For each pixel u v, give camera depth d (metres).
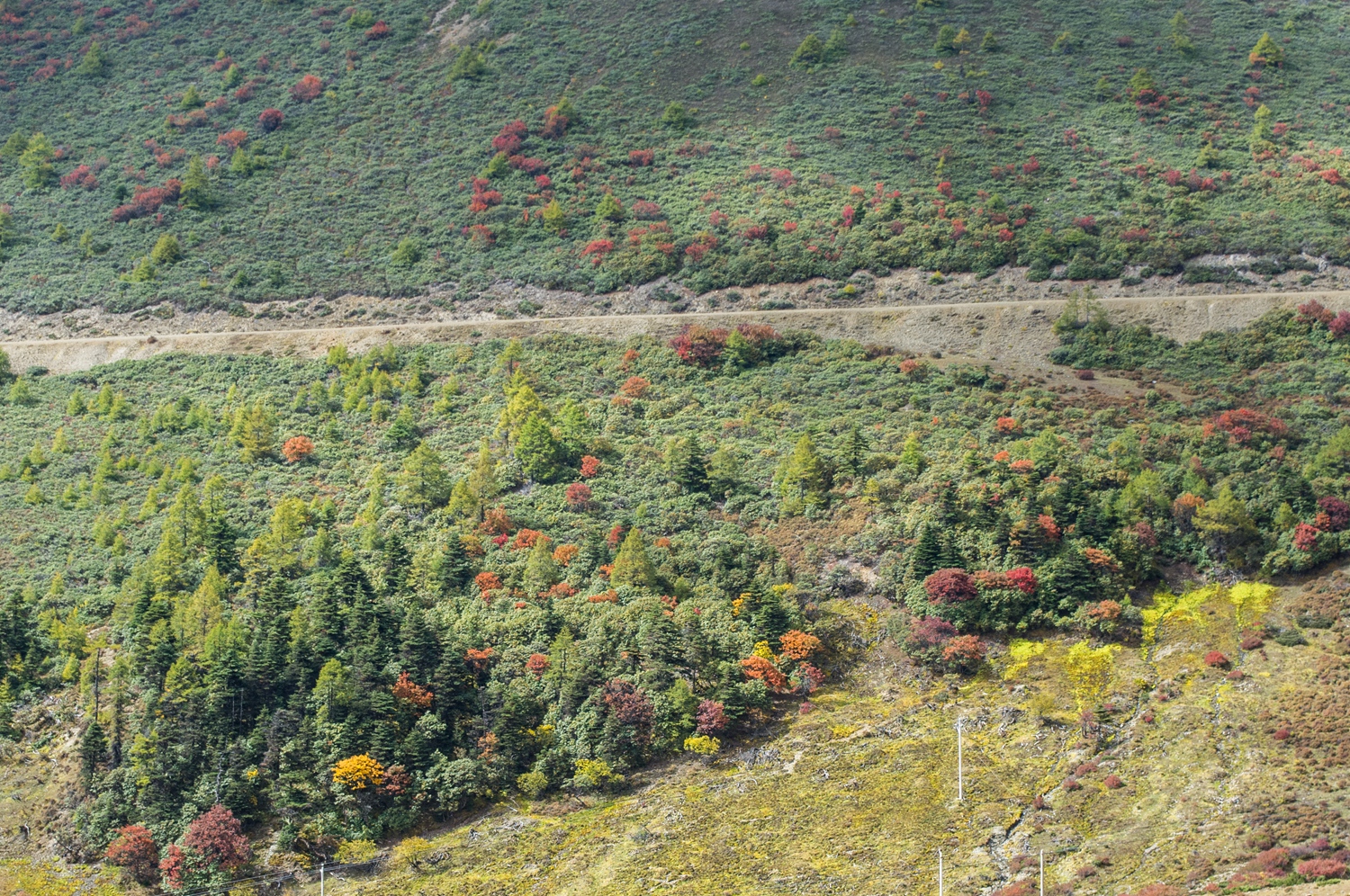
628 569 108.31
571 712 97.19
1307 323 146.25
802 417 137.25
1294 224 167.38
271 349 167.88
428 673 98.19
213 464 134.25
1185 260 164.25
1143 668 100.44
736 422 136.12
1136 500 111.44
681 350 151.75
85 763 93.31
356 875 88.62
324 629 101.00
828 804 91.00
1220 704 95.06
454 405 144.38
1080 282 164.38
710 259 174.50
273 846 90.12
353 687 95.38
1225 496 110.25
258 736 94.12
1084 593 105.38
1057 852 83.94
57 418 149.00
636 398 143.38
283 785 91.75
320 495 126.94
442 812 92.88
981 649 103.62
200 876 87.56
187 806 90.50
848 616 107.75
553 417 136.25
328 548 113.25
